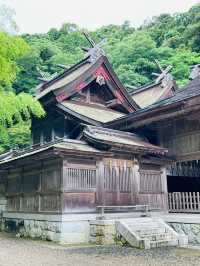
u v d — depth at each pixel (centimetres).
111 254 1029
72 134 2153
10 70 610
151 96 3141
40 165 1504
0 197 1867
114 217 1388
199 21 5997
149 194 1580
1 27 604
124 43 6150
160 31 6900
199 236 1234
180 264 863
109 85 2409
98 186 1413
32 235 1489
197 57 5428
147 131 1883
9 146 3256
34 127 2536
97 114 2222
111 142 1397
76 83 2256
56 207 1344
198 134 1602
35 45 5591
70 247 1191
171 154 1722
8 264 860
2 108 571
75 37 6825
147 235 1218
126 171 1517
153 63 5538
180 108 1569
